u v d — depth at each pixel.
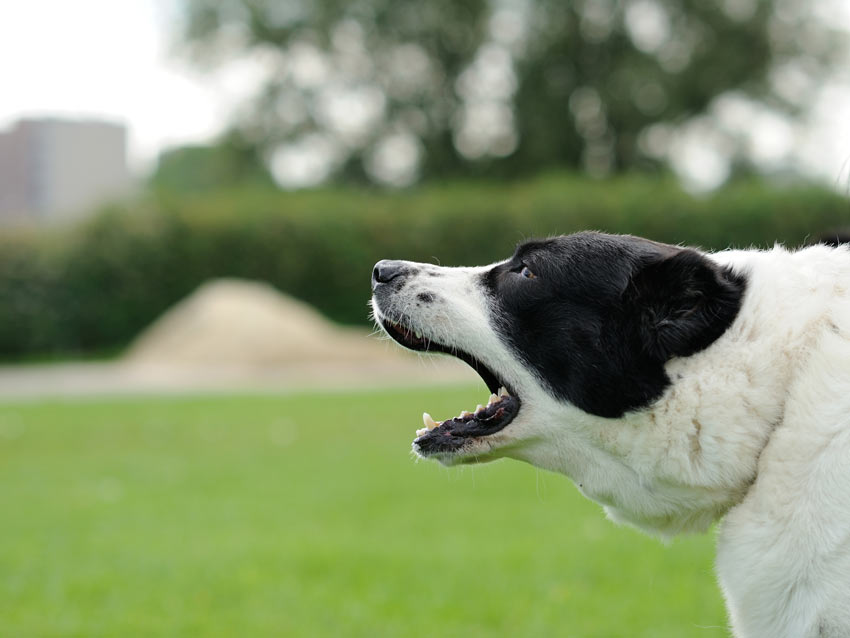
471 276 3.62
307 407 13.48
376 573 5.77
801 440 2.81
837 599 2.65
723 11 34.31
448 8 35.66
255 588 5.54
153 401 14.55
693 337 3.01
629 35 35.41
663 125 35.03
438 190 28.11
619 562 5.86
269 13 35.84
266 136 36.47
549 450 3.39
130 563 6.11
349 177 37.84
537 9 35.53
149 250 24.33
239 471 9.21
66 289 23.78
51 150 38.75
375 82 37.31
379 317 3.74
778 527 2.81
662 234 24.20
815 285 3.00
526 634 4.77
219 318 19.95
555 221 24.84
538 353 3.33
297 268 25.47
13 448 10.69
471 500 7.85
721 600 5.11
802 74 35.59
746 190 24.36
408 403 13.62
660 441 3.09
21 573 5.93
